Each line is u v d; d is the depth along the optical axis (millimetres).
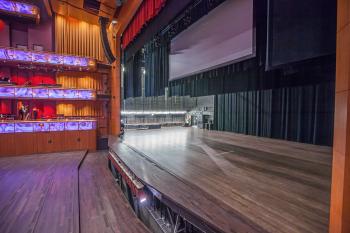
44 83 8703
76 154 7918
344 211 1223
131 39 7266
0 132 7211
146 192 3576
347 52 1198
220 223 1918
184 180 3098
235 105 9188
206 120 11422
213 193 2592
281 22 3117
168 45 6840
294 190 2652
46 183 4855
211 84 6590
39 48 8414
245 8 4055
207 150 5312
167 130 10688
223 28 4590
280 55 3152
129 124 11781
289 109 6793
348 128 1198
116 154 5207
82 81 9422
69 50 9070
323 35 2662
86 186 5039
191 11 5273
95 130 8922
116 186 5059
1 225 3090
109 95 9664
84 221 3531
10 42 7941
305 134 6375
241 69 4352
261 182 2973
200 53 5352
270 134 7469
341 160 1247
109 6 6891
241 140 6992
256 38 3850
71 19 9094
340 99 1281
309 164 3900
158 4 4766
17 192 4312
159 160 4293
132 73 8875
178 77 6340
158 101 13016
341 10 1277
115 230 3314
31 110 8484
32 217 3334
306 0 2807
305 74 4660
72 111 9281
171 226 3143
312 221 1910
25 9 7473
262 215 2035
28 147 7680
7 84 7453
